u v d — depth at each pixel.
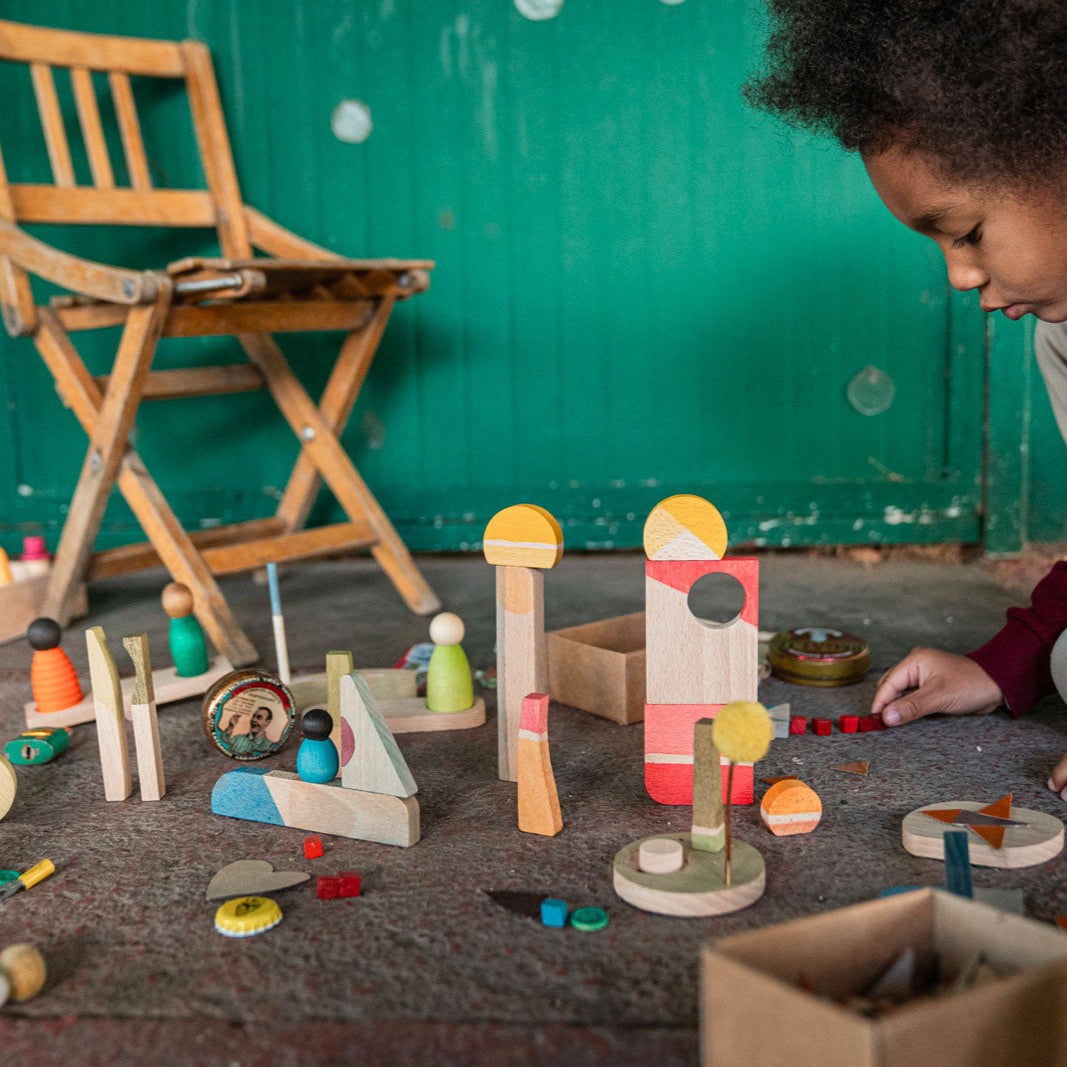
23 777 1.10
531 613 1.01
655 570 0.95
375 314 1.91
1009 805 0.92
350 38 2.20
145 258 2.27
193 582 1.57
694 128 2.19
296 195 2.26
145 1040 0.65
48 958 0.75
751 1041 0.51
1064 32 0.77
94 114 1.94
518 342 2.29
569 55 2.18
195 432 2.33
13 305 1.68
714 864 0.82
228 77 2.22
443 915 0.79
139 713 1.02
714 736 0.69
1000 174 0.82
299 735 1.21
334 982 0.71
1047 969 0.51
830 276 2.22
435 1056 0.63
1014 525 2.22
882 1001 0.57
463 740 1.18
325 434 1.94
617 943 0.74
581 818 0.96
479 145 2.23
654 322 2.26
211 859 0.90
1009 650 1.18
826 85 0.89
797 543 2.30
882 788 1.01
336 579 2.16
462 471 2.34
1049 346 1.24
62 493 2.32
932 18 0.81
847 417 2.26
